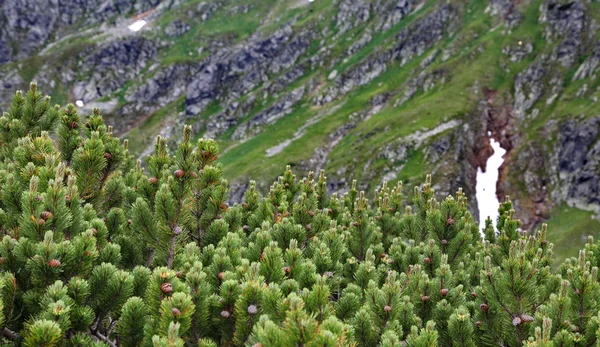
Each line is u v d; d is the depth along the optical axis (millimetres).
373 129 145750
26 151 8906
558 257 91938
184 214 8680
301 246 11648
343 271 11234
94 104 199750
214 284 7293
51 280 5703
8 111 12016
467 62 162250
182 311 5223
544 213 109875
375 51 194500
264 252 7109
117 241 9234
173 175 8805
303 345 4141
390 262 12383
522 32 165750
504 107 142000
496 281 8117
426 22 192500
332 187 129250
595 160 108938
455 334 7980
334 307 7832
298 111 183125
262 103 193875
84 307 5598
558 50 149625
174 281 5828
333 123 164625
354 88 185750
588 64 136125
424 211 15570
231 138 182125
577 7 156500
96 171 9359
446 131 130875
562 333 7008
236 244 8750
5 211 8156
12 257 5828
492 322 8336
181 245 10062
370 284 7945
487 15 184375
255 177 137750
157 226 8570
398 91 169250
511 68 154250
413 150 127812
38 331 4617
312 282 7258
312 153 148375
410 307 8086
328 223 12742
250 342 4773
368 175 125812
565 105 130375
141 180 9953
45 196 6484
